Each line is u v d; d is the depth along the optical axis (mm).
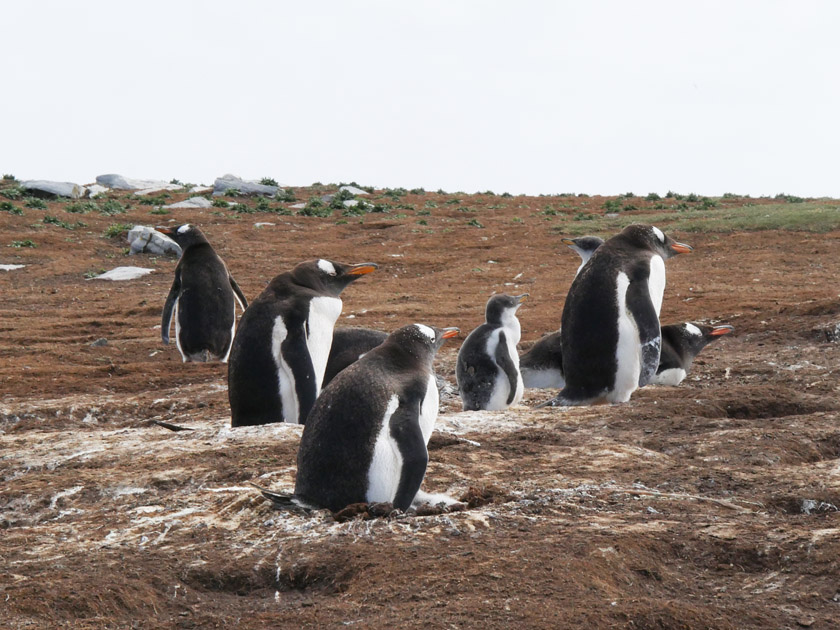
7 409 17375
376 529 8430
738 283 35000
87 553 8391
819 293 29547
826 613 6734
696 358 20109
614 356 15305
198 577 7727
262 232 57906
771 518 8758
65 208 63375
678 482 10156
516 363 16250
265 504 9562
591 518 8750
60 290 40312
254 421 14398
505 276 42281
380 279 43125
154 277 43875
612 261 15648
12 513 10477
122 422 16875
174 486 10930
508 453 11797
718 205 71188
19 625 6465
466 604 6594
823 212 51656
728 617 6562
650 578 7395
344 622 6539
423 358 10055
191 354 23719
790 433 12312
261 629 6504
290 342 14164
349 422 9039
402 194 85312
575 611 6441
